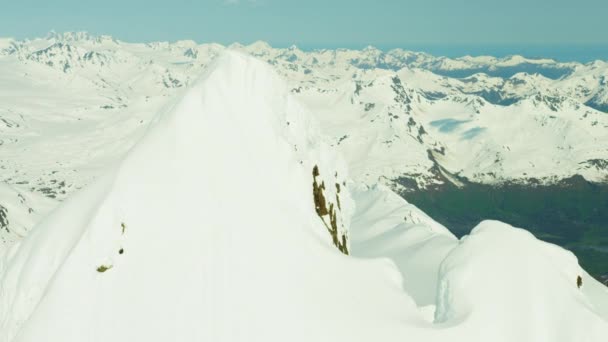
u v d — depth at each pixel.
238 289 27.31
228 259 28.55
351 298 28.11
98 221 30.22
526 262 29.69
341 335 25.78
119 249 29.30
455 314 28.53
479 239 31.64
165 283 27.73
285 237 30.48
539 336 26.89
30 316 28.59
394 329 26.50
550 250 32.06
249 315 26.28
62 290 28.77
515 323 27.23
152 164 32.66
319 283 28.44
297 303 27.00
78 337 26.92
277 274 28.23
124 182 31.62
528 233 32.62
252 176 33.16
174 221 30.19
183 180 31.84
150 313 26.75
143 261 28.77
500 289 28.53
